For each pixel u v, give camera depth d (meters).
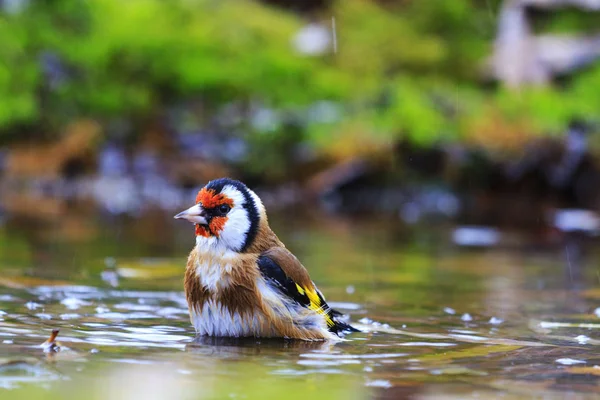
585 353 5.94
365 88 17.67
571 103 17.38
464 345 6.17
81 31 17.30
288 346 6.09
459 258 10.80
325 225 13.65
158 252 10.41
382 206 16.17
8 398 4.44
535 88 17.75
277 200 16.11
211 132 16.73
